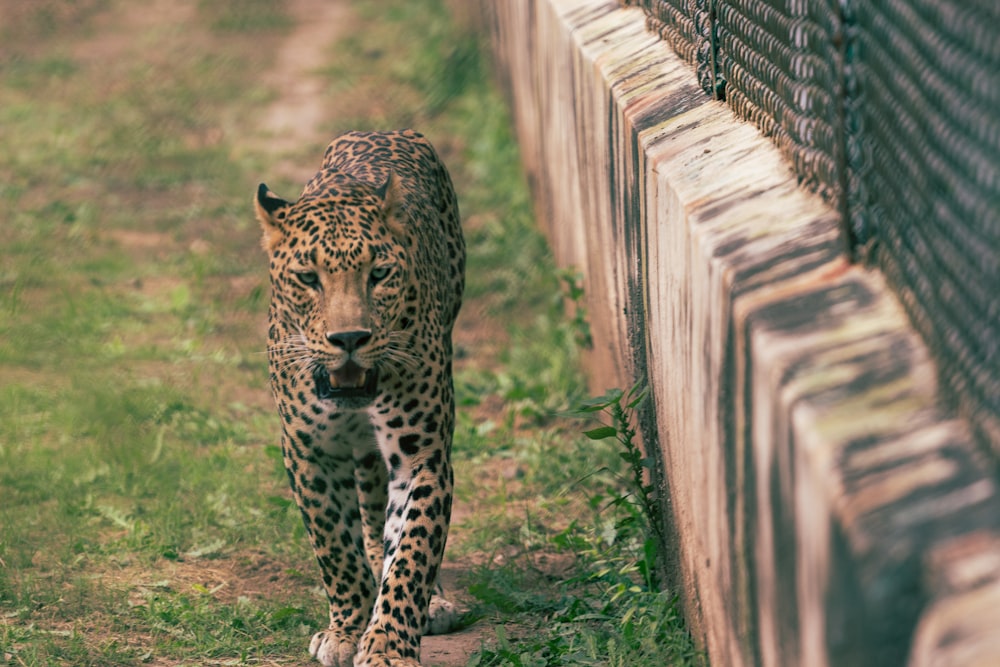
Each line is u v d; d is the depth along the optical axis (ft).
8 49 104.27
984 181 12.60
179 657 26.73
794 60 20.67
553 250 51.90
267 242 26.17
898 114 15.47
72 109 85.92
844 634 12.74
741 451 17.63
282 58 99.81
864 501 12.62
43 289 54.08
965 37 13.08
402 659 24.56
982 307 12.70
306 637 27.68
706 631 21.63
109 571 31.12
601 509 33.83
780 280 17.48
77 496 34.94
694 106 27.68
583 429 39.52
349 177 28.96
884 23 15.99
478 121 77.30
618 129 31.14
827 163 18.72
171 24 112.88
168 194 68.74
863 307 16.01
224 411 42.32
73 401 41.70
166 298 53.72
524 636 27.14
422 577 25.66
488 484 37.06
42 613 28.55
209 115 84.38
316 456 26.63
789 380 15.05
